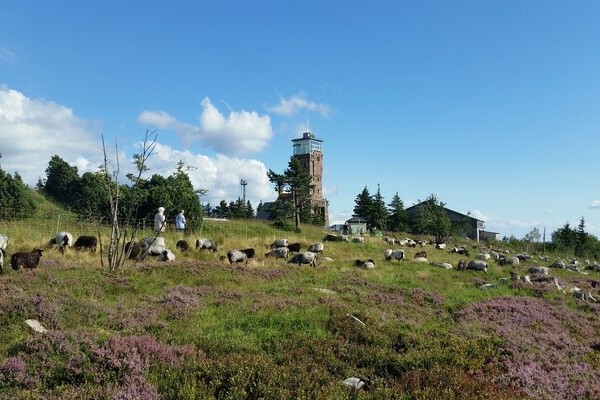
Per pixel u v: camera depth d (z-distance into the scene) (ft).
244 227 158.81
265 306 49.60
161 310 45.24
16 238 88.33
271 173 234.79
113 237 71.31
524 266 130.41
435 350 38.63
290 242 131.13
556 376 37.01
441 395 29.14
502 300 68.80
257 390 27.78
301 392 27.84
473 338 44.45
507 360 38.22
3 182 130.41
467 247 208.85
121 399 25.46
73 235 98.58
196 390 27.27
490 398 29.17
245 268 77.71
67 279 54.03
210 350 34.81
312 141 424.46
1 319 36.32
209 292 55.31
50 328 36.58
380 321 48.44
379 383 31.65
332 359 35.94
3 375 27.76
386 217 292.20
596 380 38.06
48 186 193.98
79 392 26.00
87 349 31.73
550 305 69.87
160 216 98.37
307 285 66.80
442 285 78.13
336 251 122.21
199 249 98.17
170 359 31.53
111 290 52.54
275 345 37.52
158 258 82.23
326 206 391.65
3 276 52.54
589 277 127.95
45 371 28.96
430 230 243.60
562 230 306.14
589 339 53.16
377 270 90.38
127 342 32.09
